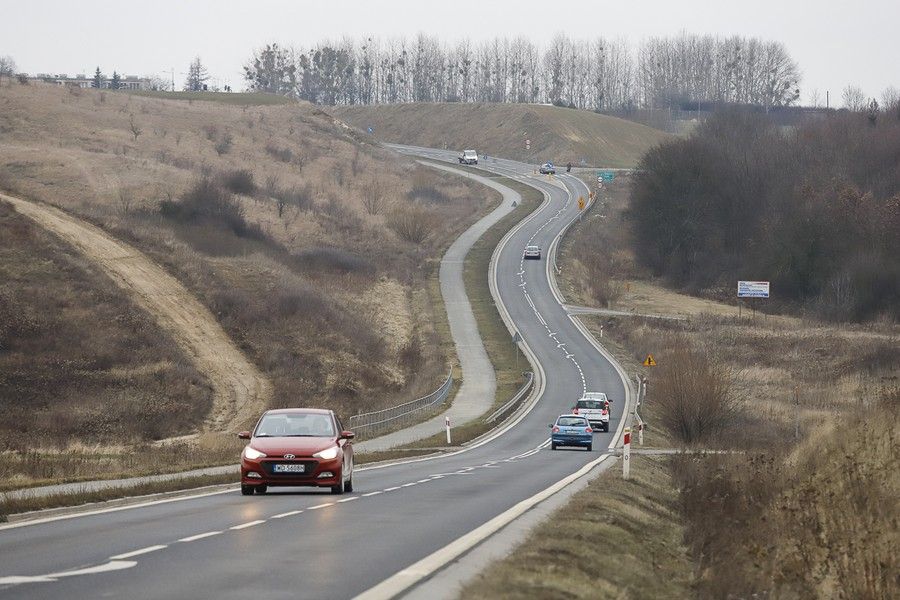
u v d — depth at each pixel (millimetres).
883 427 100250
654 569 61062
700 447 169125
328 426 97688
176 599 40000
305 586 43656
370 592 41969
